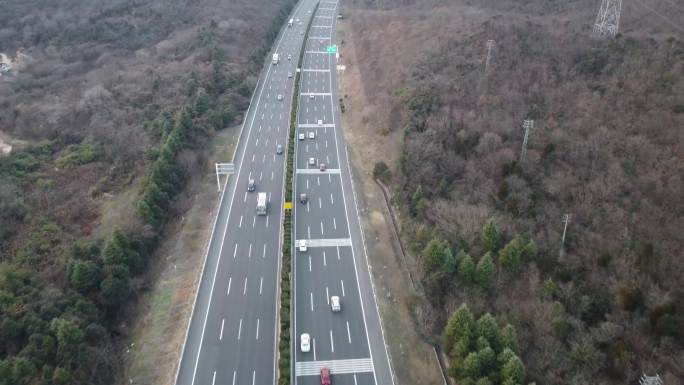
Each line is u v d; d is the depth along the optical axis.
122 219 67.69
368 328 54.34
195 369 49.16
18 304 50.47
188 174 78.81
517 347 47.69
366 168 84.19
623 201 63.16
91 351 48.06
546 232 61.69
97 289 55.00
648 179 64.31
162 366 49.72
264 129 95.81
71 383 45.44
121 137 85.94
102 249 59.59
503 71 90.00
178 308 56.47
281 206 74.44
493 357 46.28
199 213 72.25
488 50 92.12
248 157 86.44
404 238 65.88
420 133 79.94
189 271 61.75
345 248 66.06
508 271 57.56
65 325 47.28
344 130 96.75
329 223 70.62
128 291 56.34
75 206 71.38
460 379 46.53
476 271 56.09
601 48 90.00
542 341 50.03
